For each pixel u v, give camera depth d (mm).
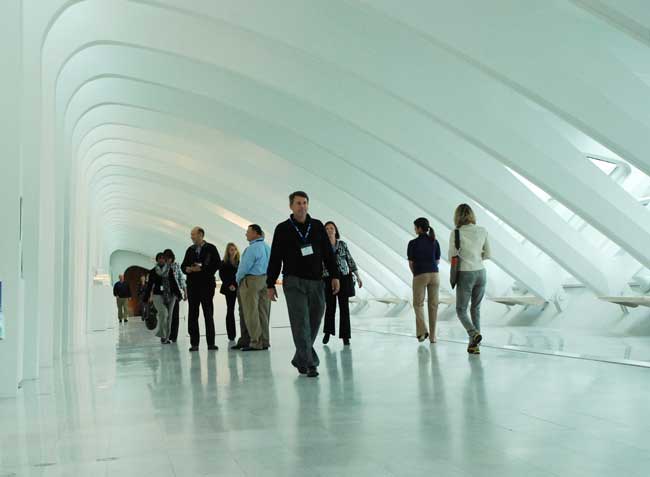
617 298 15320
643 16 8391
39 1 9148
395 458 3562
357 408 5172
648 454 3518
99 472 3467
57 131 13430
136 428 4684
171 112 19750
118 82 18766
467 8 11195
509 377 6711
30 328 8141
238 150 23938
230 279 13609
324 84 16062
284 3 13227
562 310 19531
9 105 6988
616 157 16484
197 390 6586
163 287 15016
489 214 21609
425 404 5250
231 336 13773
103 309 23562
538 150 14469
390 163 19500
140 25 14227
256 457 3689
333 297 12266
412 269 11773
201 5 12719
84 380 7879
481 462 3426
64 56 12625
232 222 36875
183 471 3436
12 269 6770
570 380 6379
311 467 3434
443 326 19797
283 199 29672
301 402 5574
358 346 11625
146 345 14633
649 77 12602
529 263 20047
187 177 29688
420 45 13898
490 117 14250
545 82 11312
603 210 14789
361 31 13672
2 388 6559
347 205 24750
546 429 4199
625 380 6281
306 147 21531
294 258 7531
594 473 3168
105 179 33531
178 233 45250
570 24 11312
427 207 19766
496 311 22391
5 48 7000
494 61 11219
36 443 4262
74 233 16281
